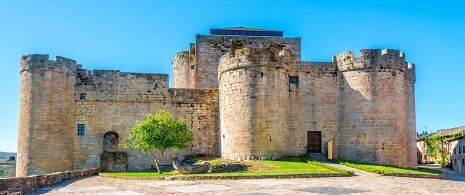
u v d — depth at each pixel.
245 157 42.38
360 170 36.84
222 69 45.84
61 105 48.09
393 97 44.44
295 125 46.00
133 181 32.31
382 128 43.72
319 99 46.56
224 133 45.09
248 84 43.09
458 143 63.84
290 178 31.03
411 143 50.22
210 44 57.56
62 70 48.34
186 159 49.97
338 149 45.78
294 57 47.00
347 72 45.78
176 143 41.44
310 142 46.12
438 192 23.75
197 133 50.62
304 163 39.81
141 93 50.47
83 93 49.75
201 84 56.69
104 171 47.53
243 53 43.69
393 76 44.69
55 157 47.06
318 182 28.22
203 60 57.16
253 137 42.38
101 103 49.84
